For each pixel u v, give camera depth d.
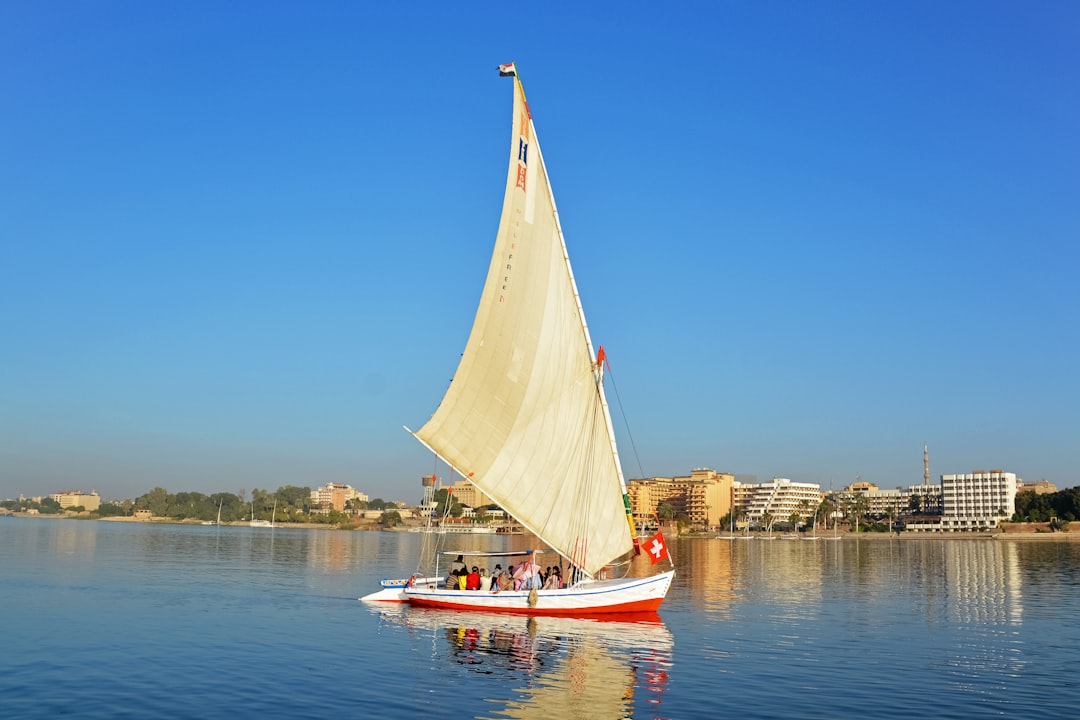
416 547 153.50
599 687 28.41
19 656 32.50
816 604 56.44
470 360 45.75
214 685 28.02
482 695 26.97
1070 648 38.22
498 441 45.75
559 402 46.09
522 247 45.75
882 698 27.70
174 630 39.12
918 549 181.88
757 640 39.12
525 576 46.81
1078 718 25.48
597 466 46.56
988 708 26.58
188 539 166.00
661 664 32.47
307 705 25.53
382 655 33.25
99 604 48.47
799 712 25.72
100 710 24.75
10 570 71.56
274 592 56.97
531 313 45.84
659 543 46.44
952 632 43.06
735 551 171.75
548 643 36.41
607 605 45.44
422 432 45.53
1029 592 67.38
